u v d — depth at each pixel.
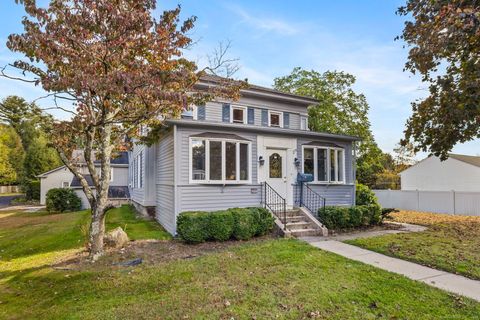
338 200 12.16
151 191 12.86
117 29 5.83
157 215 12.30
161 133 10.95
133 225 11.23
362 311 3.90
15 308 4.46
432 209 17.66
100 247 7.07
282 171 11.15
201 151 9.53
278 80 24.28
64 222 12.77
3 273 6.21
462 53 6.91
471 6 5.83
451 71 7.40
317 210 11.09
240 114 14.42
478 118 6.68
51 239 9.28
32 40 5.25
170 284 5.00
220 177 9.74
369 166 25.05
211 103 13.52
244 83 9.26
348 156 12.65
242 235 8.53
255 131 10.51
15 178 37.84
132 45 6.45
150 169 12.87
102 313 3.96
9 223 14.01
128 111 7.05
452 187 22.44
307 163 11.70
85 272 5.85
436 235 9.16
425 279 5.15
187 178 9.25
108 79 5.28
